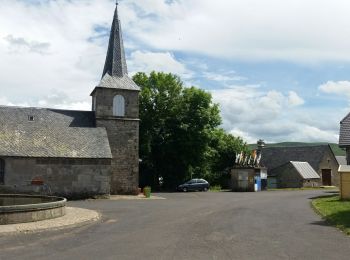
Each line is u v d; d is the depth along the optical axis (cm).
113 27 4206
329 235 1409
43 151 3350
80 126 3769
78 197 3378
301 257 1082
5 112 3625
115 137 3869
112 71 4050
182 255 1109
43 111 3794
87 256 1104
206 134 5081
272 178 5909
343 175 2806
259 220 1819
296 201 2862
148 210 2345
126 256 1102
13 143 3341
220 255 1107
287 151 6619
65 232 1522
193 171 5550
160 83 5216
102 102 3869
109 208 2480
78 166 3406
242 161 4944
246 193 4097
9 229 1520
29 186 3281
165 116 5191
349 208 2098
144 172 5244
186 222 1789
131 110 3947
